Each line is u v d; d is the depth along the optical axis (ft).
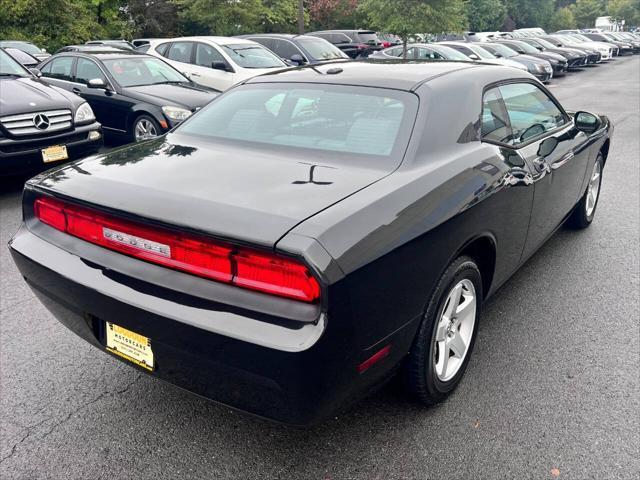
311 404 6.50
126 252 7.36
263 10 73.77
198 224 6.63
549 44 88.33
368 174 8.02
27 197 8.70
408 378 8.41
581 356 10.51
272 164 8.42
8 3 78.54
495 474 7.73
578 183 14.56
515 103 11.39
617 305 12.46
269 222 6.54
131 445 8.30
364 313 6.72
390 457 8.05
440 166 8.51
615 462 7.90
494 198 9.18
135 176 8.09
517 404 9.14
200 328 6.52
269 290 6.36
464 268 8.75
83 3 88.74
